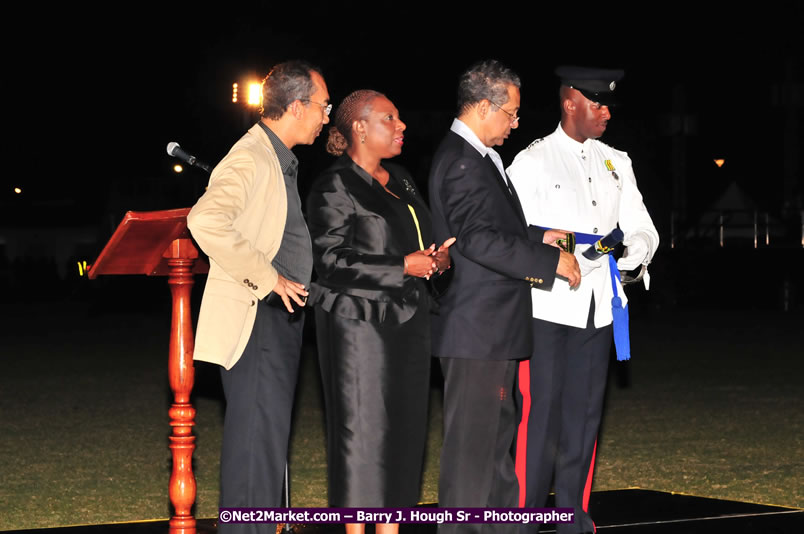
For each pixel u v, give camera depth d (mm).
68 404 10977
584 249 5117
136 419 10023
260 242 4180
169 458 8188
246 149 4168
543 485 5129
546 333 5086
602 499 6129
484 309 4727
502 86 4719
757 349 15891
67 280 36969
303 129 4312
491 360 4734
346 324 4523
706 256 26734
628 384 12125
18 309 27875
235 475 4207
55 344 17562
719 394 11352
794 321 21438
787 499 6738
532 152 5234
